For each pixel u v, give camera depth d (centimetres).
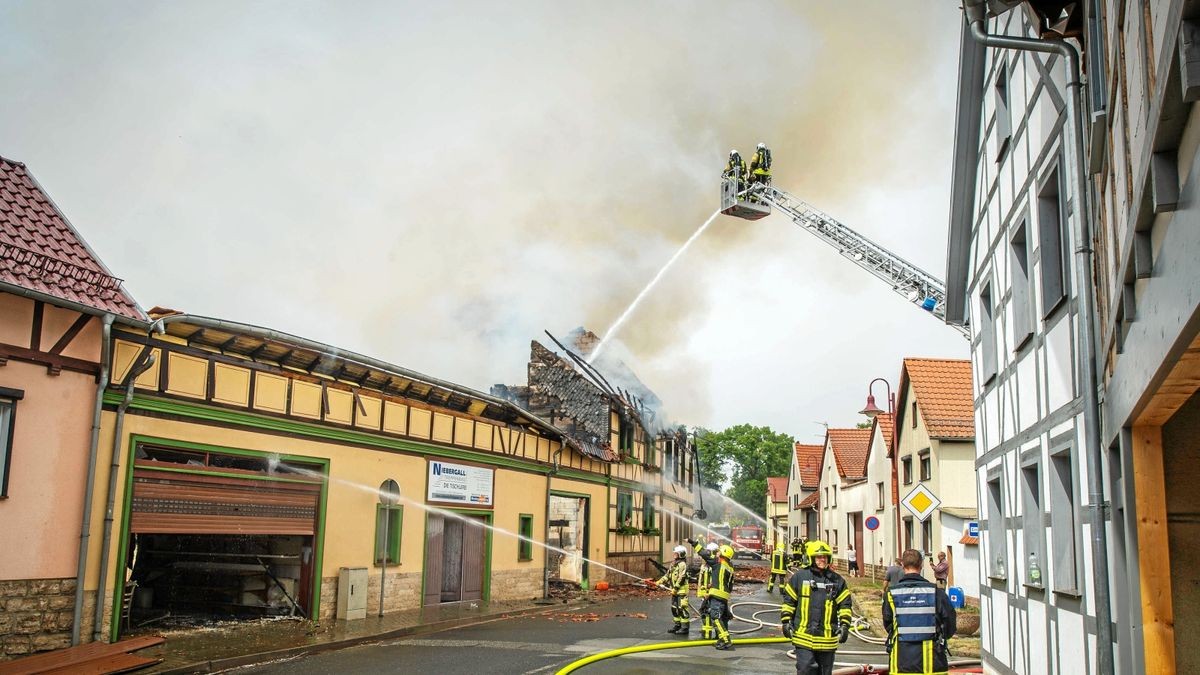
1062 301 877
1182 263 354
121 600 1266
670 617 2019
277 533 1544
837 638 928
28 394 1148
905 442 2769
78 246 1309
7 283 1102
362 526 1750
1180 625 642
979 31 793
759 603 2383
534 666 1259
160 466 1341
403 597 1861
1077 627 836
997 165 1221
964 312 1593
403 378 1817
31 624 1141
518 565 2347
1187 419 652
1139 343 501
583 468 2830
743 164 2664
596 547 2917
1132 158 438
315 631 1498
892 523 2945
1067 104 761
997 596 1237
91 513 1227
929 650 809
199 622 1541
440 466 2006
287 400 1584
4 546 1114
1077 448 830
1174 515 645
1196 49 286
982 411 1369
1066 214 877
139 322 1280
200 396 1414
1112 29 512
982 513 1370
